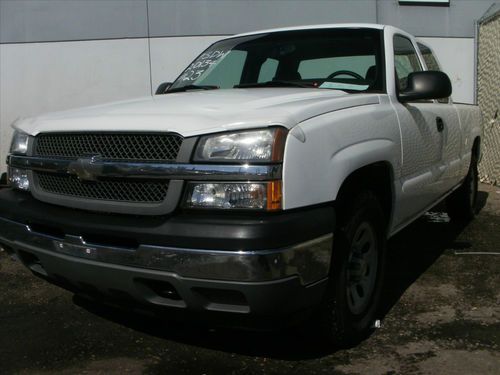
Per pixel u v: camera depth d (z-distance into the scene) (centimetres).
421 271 464
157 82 875
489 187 826
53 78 884
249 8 855
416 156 393
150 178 269
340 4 855
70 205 296
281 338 341
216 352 325
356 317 332
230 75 446
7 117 898
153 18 860
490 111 840
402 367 304
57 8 866
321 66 416
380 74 385
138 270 267
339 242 301
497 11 802
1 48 880
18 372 305
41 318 377
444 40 881
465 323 360
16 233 321
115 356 322
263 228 247
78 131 299
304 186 265
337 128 295
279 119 263
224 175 257
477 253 509
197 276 254
